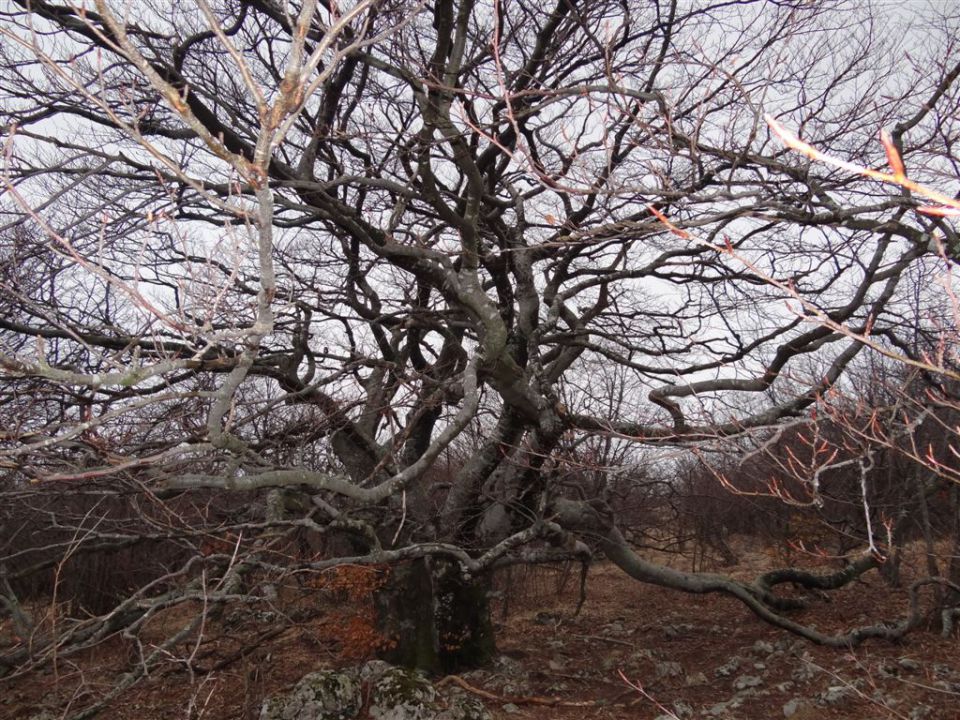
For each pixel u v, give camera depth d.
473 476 11.05
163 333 7.00
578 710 10.23
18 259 7.61
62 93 8.28
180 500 8.77
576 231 5.77
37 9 6.99
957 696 9.34
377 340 10.86
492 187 10.23
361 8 2.73
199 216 9.11
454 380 9.22
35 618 11.83
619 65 8.76
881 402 9.22
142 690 10.83
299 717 9.40
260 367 9.13
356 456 10.82
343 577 10.66
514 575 19.45
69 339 8.12
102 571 13.45
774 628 14.73
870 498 12.05
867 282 7.98
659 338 11.45
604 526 11.83
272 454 9.12
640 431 9.05
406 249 8.81
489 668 12.14
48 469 6.52
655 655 13.00
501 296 10.98
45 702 10.82
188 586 8.77
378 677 10.16
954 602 13.77
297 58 2.68
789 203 6.62
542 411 9.41
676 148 6.45
